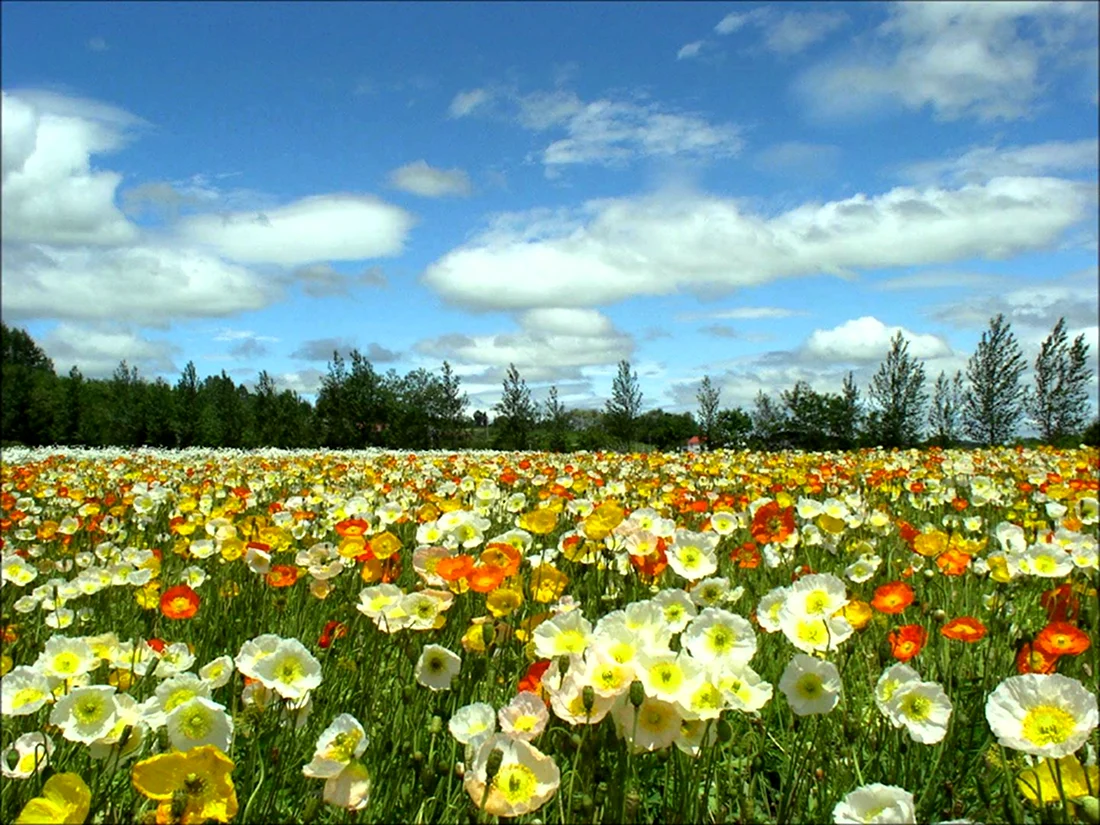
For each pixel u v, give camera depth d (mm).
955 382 34594
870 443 32312
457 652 3719
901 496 9906
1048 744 2025
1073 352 32656
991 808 2713
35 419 38906
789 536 5094
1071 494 7844
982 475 11016
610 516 3969
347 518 6117
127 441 37938
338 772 2244
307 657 2686
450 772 2594
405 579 5324
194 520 7262
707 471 11000
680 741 2334
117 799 2695
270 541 5293
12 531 8516
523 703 2486
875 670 3500
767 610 2939
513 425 36875
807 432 32156
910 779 2840
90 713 2467
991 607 4293
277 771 2668
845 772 2879
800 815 2689
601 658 2393
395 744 2830
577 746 2490
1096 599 4105
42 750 2654
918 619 4332
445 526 4559
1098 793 2119
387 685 3559
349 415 38844
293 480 12508
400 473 12562
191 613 3961
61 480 12656
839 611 3104
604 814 2344
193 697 2535
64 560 6672
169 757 2002
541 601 3746
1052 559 4145
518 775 2148
